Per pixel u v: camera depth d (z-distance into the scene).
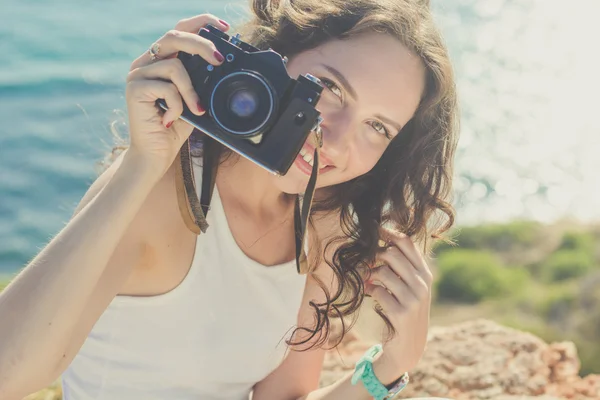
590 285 12.93
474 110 27.41
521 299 13.27
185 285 2.62
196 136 2.63
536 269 14.52
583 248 15.04
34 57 33.03
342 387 2.93
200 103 2.16
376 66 2.51
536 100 28.50
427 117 2.83
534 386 4.18
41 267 2.10
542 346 4.47
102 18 37.88
